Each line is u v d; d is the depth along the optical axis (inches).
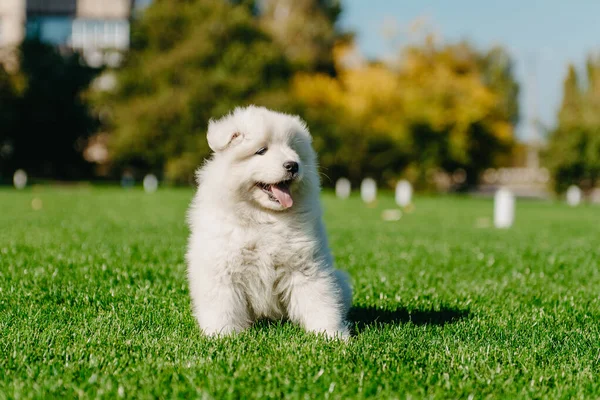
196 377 124.6
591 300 220.8
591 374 132.8
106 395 115.4
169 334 157.3
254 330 157.6
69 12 2209.6
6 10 2182.6
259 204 152.6
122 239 363.9
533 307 206.7
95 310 187.5
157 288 217.5
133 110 1563.7
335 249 354.3
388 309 200.4
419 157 1563.7
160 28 1659.7
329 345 144.6
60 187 1424.7
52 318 173.8
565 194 1411.2
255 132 156.3
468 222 628.4
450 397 119.3
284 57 1625.2
